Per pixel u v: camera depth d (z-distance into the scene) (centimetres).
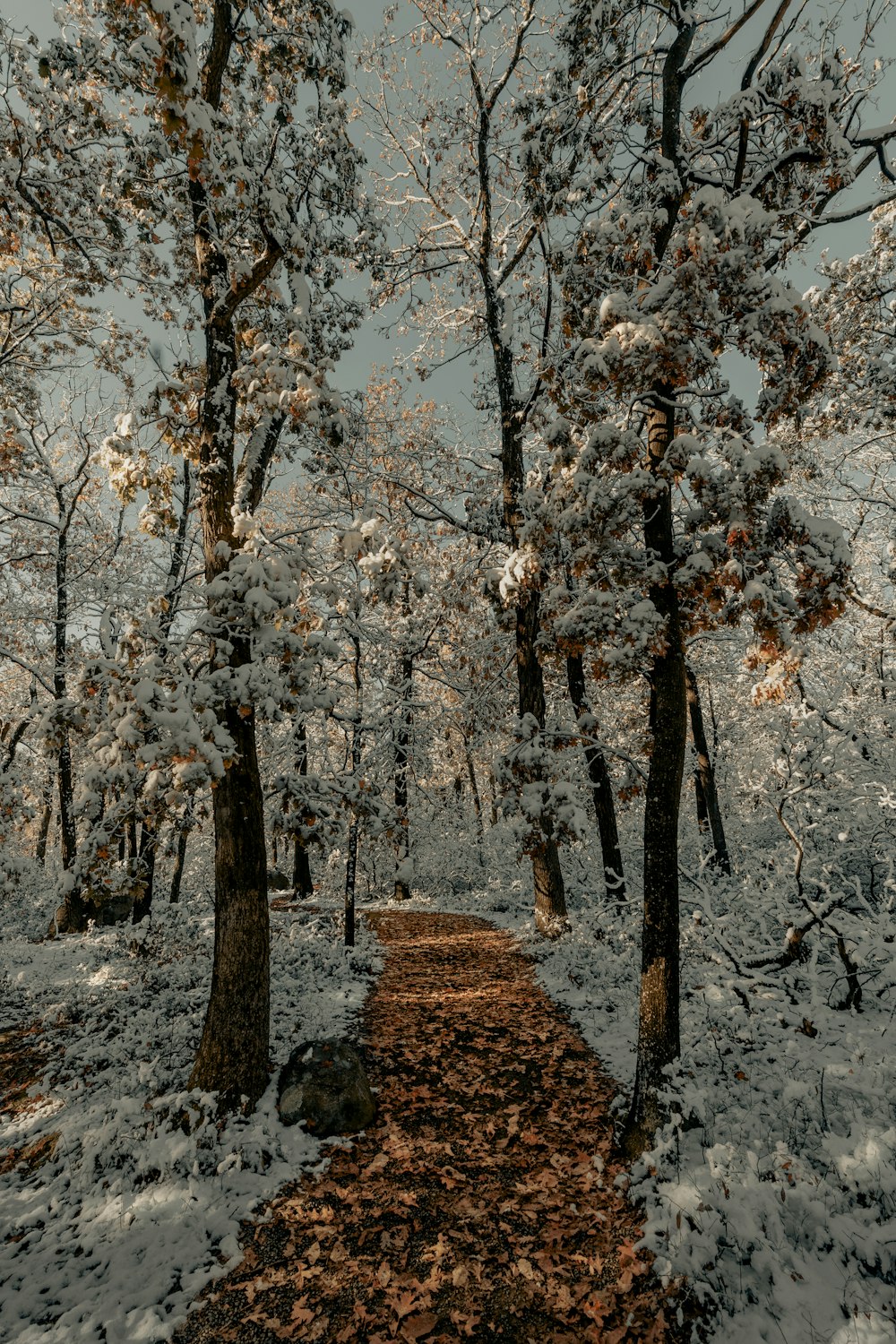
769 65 580
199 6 718
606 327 533
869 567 1385
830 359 488
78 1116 557
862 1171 361
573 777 1062
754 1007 629
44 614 1348
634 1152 474
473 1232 421
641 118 745
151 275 1002
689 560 508
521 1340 340
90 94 786
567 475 598
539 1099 590
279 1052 671
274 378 682
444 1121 561
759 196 627
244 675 586
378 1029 779
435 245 1345
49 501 1504
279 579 605
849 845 860
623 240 573
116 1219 434
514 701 1464
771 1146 437
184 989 873
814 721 802
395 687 1180
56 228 926
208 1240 418
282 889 2086
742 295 468
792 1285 334
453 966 1055
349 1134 539
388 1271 389
